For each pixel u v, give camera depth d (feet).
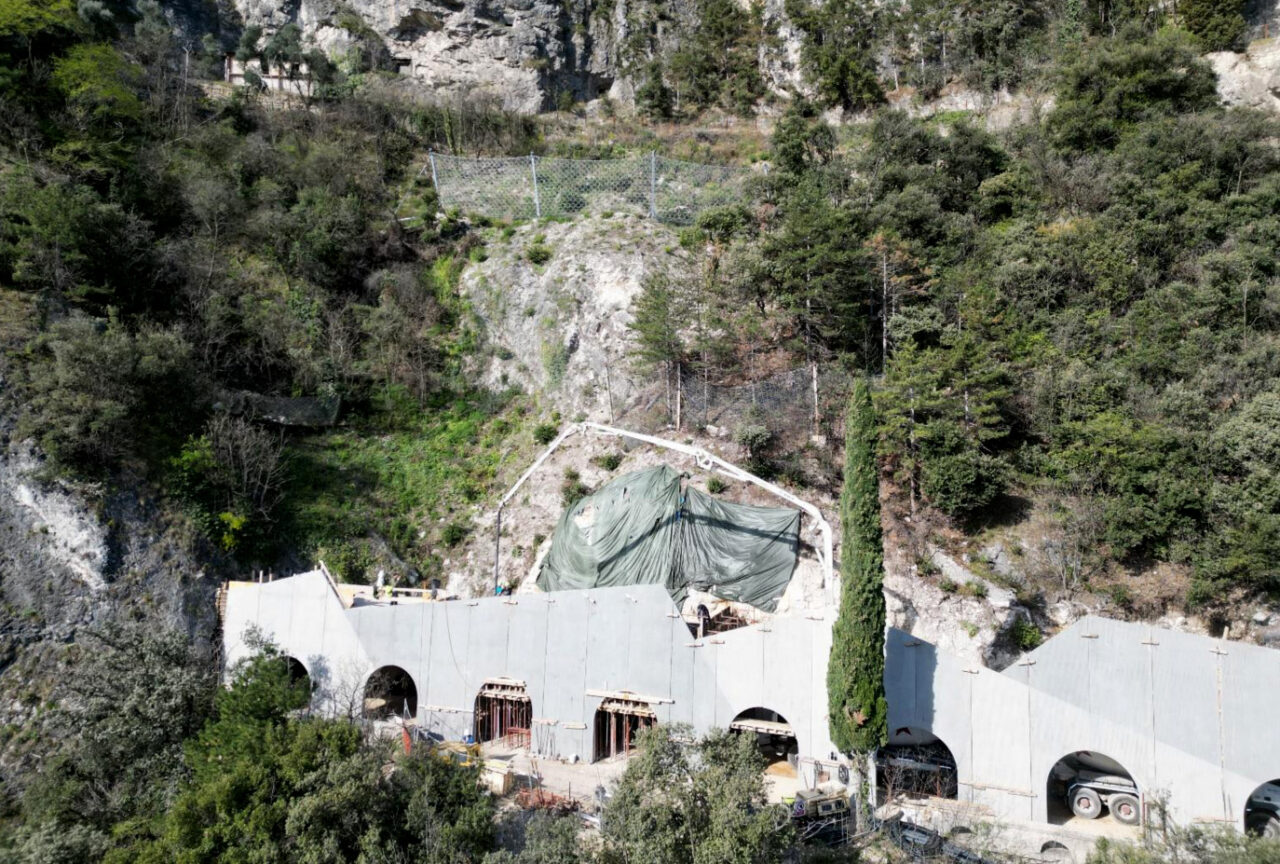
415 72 240.32
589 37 250.57
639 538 106.93
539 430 136.87
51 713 88.38
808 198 141.59
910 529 103.81
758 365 130.31
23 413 105.81
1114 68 169.37
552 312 152.35
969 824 73.46
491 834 68.08
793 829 58.75
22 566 96.84
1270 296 121.19
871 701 74.18
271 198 171.53
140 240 141.18
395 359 153.38
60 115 158.71
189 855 60.34
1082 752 77.36
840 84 215.10
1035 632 93.66
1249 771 70.18
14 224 127.65
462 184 190.49
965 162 161.89
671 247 155.53
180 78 196.75
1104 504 100.01
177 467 112.78
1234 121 157.99
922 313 123.13
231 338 146.00
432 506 133.59
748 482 112.57
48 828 69.82
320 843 62.03
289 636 101.50
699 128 225.97
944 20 214.90
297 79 220.23
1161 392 111.65
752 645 84.17
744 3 254.68
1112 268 129.29
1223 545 93.25
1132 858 56.29
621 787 57.67
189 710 85.25
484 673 95.09
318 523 124.67
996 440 113.09
